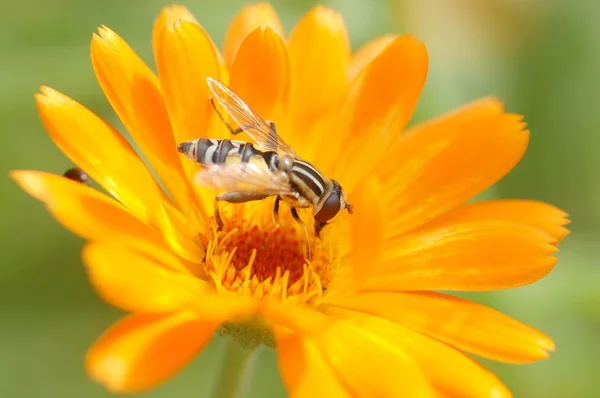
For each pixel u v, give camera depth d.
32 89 0.16
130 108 0.13
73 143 0.13
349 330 0.13
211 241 0.14
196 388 0.16
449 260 0.14
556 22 0.18
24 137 0.17
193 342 0.12
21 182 0.12
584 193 0.17
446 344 0.13
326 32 0.15
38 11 0.17
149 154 0.14
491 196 0.17
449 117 0.14
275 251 0.14
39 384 0.16
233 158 0.14
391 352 0.13
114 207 0.13
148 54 0.17
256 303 0.13
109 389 0.12
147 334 0.12
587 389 0.16
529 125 0.18
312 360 0.13
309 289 0.14
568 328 0.16
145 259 0.13
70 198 0.12
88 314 0.16
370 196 0.13
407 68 0.14
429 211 0.14
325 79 0.14
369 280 0.13
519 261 0.13
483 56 0.17
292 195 0.14
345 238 0.14
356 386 0.13
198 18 0.17
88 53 0.16
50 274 0.16
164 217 0.13
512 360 0.13
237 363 0.13
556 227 0.14
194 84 0.14
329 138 0.14
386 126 0.14
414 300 0.13
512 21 0.17
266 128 0.14
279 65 0.14
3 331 0.16
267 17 0.15
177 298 0.13
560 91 0.18
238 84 0.14
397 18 0.17
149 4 0.17
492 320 0.13
